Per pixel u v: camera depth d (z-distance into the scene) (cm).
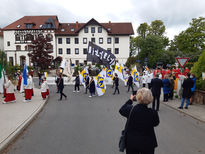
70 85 2222
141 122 267
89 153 438
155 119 272
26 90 1112
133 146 265
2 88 1419
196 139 530
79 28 5225
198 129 618
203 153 440
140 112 271
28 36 5316
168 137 545
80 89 1861
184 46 4425
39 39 4034
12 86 1084
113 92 1620
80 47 5284
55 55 5284
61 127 642
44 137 546
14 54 5297
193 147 475
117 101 1179
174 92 1288
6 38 5378
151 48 4841
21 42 5344
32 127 644
